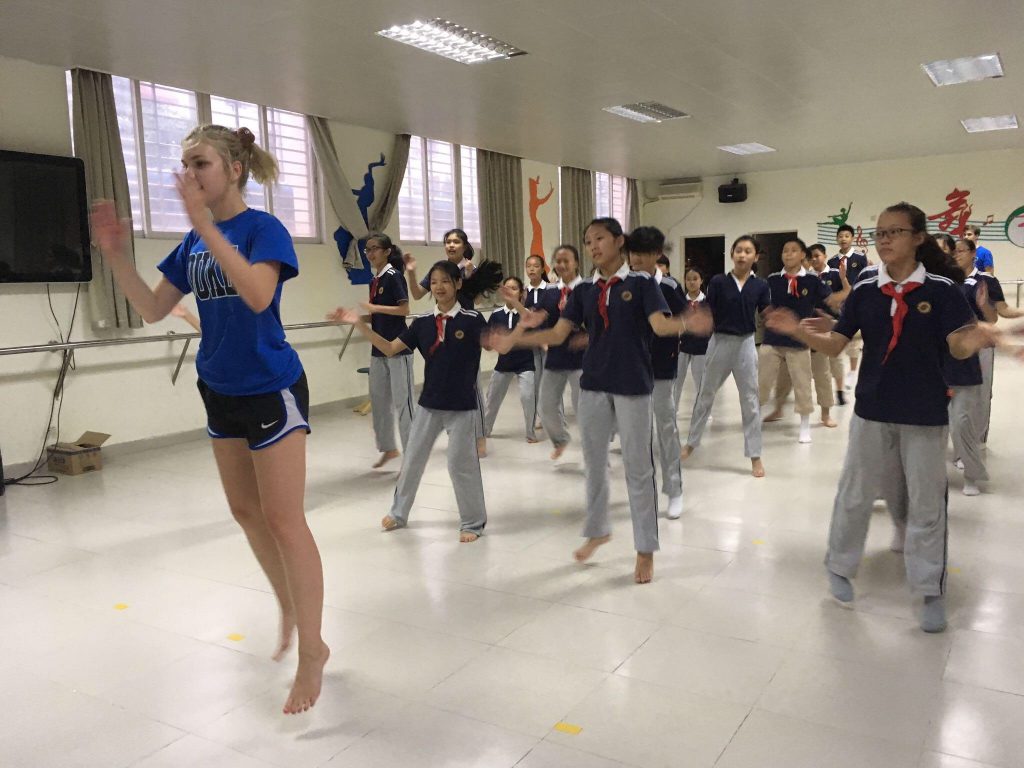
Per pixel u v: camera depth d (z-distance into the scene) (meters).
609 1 4.67
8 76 5.26
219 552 3.59
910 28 5.34
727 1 4.75
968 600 2.85
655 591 3.00
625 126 8.48
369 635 2.66
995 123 8.93
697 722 2.09
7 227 5.13
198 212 1.58
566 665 2.42
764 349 5.80
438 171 9.24
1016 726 2.03
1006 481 4.40
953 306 2.45
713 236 13.48
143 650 2.60
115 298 5.75
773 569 3.20
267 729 2.10
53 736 2.09
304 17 4.73
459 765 1.92
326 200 7.71
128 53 5.27
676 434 3.96
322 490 4.66
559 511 4.11
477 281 3.70
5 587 3.20
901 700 2.17
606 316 3.00
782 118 8.35
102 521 4.13
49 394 5.50
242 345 1.86
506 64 5.95
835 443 5.57
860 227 12.09
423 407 3.68
